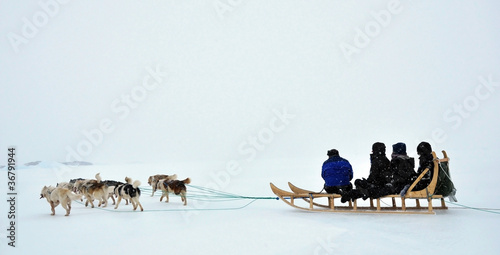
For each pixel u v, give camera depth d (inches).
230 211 264.2
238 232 196.2
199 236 189.3
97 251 165.6
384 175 237.5
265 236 186.1
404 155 234.8
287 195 266.4
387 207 249.8
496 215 219.6
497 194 290.2
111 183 308.8
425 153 226.8
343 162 249.8
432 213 225.1
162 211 271.9
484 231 181.8
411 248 158.6
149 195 379.6
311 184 410.6
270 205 290.8
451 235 175.6
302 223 214.2
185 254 158.9
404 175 228.5
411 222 206.4
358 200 316.8
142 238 187.3
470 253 149.9
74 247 172.9
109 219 242.2
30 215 262.4
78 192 308.0
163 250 165.3
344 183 245.3
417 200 248.8
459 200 271.9
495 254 147.9
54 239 188.4
